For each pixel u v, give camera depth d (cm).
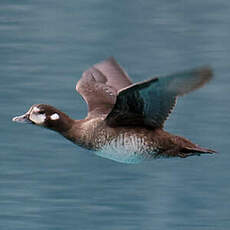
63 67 2041
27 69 2008
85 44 2314
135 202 1273
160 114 858
